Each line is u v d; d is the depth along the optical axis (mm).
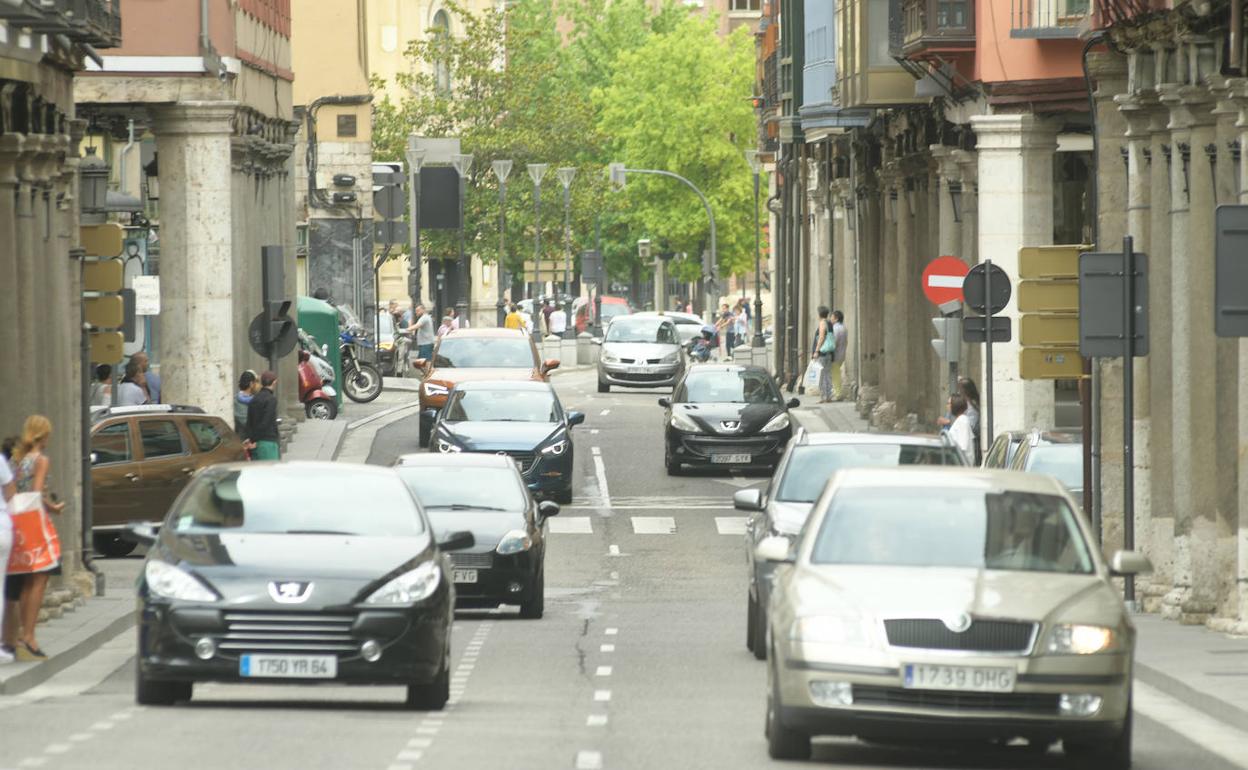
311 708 34344
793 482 44031
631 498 82250
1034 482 30797
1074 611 27766
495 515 52281
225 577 32875
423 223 143000
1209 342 48094
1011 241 75062
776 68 147500
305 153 147000
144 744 29062
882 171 99062
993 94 74125
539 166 170125
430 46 187875
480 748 29062
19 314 50562
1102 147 55125
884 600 27656
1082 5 73250
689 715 33688
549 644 45750
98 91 78375
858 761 28844
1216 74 46219
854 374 121312
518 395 81500
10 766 26906
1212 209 48094
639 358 135375
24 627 40594
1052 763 29109
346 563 33344
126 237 98875
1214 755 30328
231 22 84125
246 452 68188
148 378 80062
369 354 129000
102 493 64375
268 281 73562
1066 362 50750
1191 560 48562
